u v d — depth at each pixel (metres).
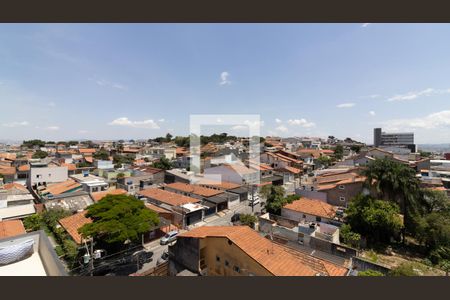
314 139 107.94
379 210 16.11
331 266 11.05
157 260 15.91
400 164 18.22
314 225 16.97
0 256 7.21
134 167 44.19
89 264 14.12
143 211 16.06
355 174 25.45
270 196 23.00
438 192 18.08
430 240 15.24
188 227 21.41
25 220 19.52
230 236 10.37
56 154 59.12
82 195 26.53
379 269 11.88
